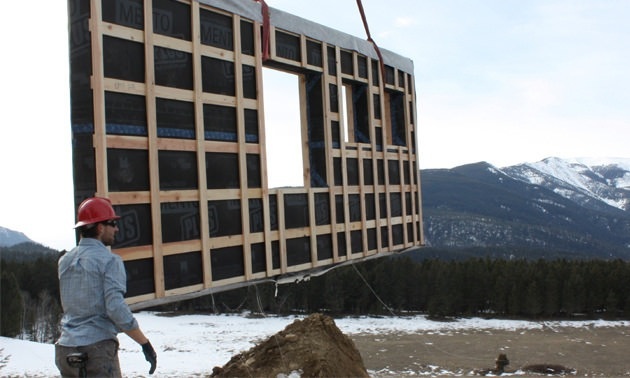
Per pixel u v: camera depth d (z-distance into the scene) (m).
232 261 4.75
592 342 32.75
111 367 2.97
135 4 4.05
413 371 24.77
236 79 4.82
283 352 5.83
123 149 3.94
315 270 5.86
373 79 6.80
